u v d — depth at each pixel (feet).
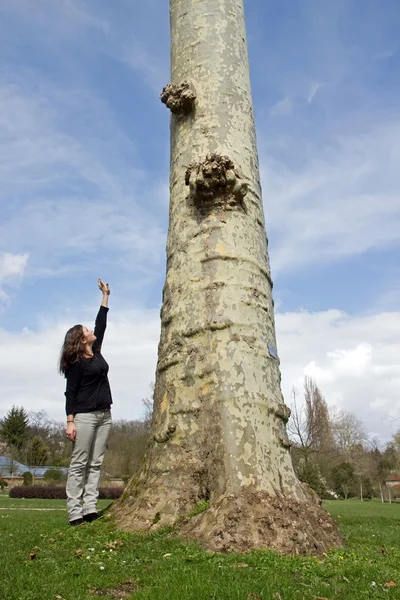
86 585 10.03
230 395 15.51
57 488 88.84
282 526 13.26
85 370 17.48
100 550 12.67
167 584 9.71
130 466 147.64
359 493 171.22
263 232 19.34
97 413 17.49
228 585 9.55
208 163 17.79
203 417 15.65
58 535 14.74
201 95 20.40
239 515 13.30
